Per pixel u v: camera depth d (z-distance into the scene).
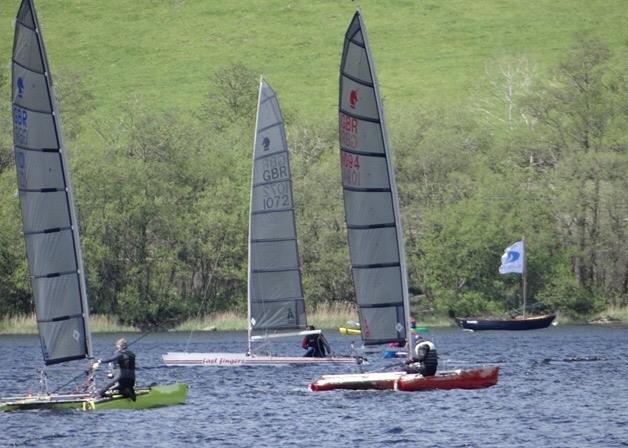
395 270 166.75
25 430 141.62
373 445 132.12
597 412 156.75
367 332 166.12
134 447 131.50
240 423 147.50
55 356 152.38
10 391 195.62
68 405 155.75
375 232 165.75
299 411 157.50
